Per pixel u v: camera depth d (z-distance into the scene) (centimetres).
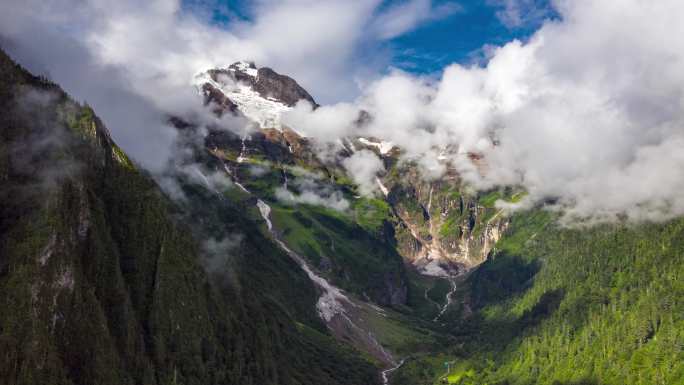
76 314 16862
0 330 15400
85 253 18512
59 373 15600
